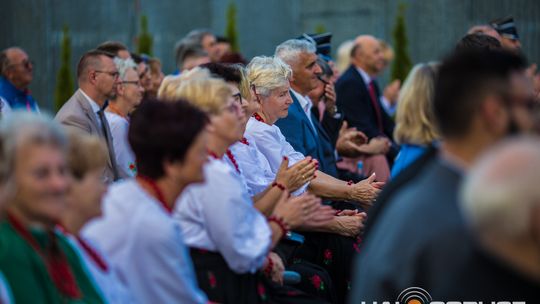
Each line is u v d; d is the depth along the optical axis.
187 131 3.37
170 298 3.28
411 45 14.78
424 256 2.55
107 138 6.29
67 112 6.32
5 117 2.81
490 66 2.62
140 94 6.75
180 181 3.43
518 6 14.73
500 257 2.37
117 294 3.21
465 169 2.63
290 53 6.57
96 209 3.19
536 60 14.78
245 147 4.98
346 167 7.55
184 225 3.91
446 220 2.54
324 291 5.02
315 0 15.34
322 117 7.57
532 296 2.40
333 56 15.26
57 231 3.07
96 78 6.40
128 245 3.25
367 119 8.66
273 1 15.38
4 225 2.81
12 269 2.77
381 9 14.99
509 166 2.27
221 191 3.84
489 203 2.27
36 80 14.08
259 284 4.11
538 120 2.69
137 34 14.75
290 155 5.86
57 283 2.91
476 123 2.62
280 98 5.69
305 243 5.40
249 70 5.71
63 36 14.12
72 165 3.12
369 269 2.64
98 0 14.48
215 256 3.94
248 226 3.94
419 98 3.98
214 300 3.90
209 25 15.29
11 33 13.95
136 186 3.34
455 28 14.73
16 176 2.71
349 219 5.36
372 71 9.34
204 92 4.04
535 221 2.24
